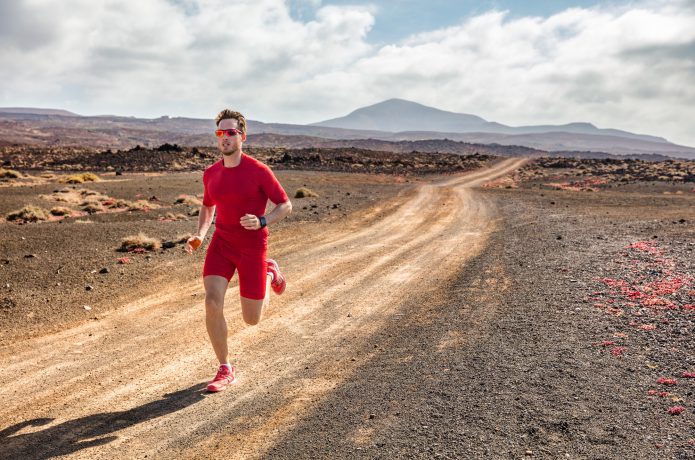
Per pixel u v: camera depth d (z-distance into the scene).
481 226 18.28
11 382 4.99
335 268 10.98
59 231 13.91
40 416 4.20
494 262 10.90
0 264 10.00
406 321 6.95
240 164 4.25
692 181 52.09
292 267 11.10
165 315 7.41
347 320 7.11
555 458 3.25
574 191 40.34
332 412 4.12
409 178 62.84
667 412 3.81
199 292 8.77
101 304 8.00
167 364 5.42
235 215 4.32
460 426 3.76
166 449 3.60
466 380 4.67
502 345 5.66
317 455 3.44
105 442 3.71
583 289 8.06
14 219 19.70
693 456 3.15
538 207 25.05
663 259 10.07
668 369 4.70
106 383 4.92
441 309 7.46
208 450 3.57
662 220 17.62
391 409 4.12
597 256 10.80
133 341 6.24
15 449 3.62
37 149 101.69
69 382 4.96
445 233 16.61
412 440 3.58
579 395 4.21
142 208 24.06
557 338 5.80
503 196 33.38
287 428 3.87
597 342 5.58
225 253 4.48
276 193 4.36
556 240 13.45
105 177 50.50
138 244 12.38
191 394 4.61
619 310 6.80
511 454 3.32
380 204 26.89
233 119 4.16
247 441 3.69
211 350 5.87
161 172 61.91
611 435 3.51
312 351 5.81
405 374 4.92
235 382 4.86
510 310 7.13
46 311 7.54
